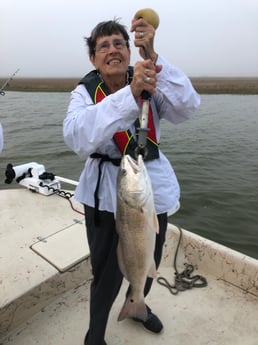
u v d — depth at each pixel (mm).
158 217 2186
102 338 2271
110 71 1986
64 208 3979
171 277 3115
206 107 23578
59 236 3324
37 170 4543
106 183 2047
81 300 2824
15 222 3635
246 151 10547
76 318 2648
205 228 5645
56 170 8875
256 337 2463
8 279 2691
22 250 3096
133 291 1861
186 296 2867
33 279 2689
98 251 2133
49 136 12969
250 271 2836
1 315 2426
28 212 3873
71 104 2078
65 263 2871
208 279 3055
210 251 3086
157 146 2156
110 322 2617
